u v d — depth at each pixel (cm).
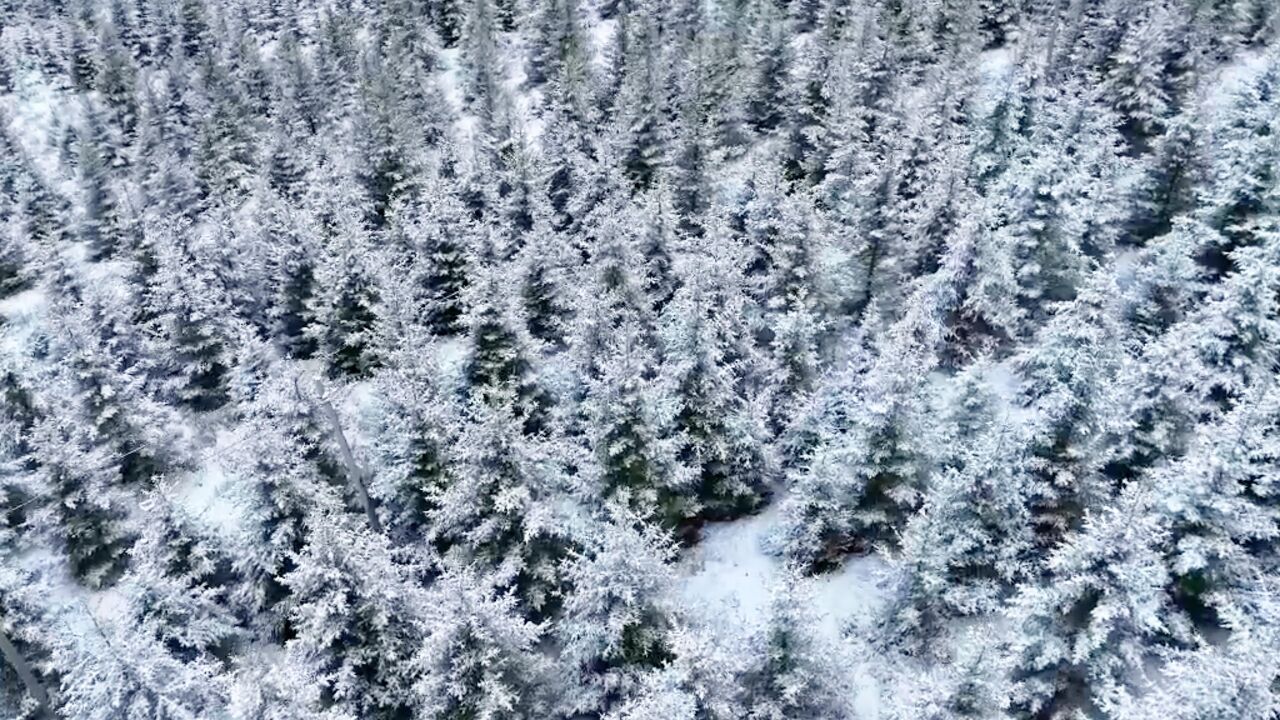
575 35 6856
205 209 5694
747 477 2927
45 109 7925
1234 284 2659
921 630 2425
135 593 2348
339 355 3894
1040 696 2002
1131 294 3203
